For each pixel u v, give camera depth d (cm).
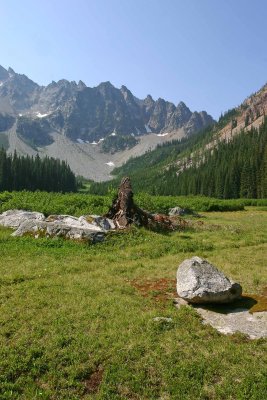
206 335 1091
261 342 1056
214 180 14412
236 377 905
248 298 1398
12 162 13725
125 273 1669
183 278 1378
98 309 1226
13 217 2778
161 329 1109
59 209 3453
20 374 904
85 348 992
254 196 12800
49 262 1783
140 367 928
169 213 4722
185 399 830
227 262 1944
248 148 16400
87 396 845
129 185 2862
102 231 2283
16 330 1070
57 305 1249
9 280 1466
